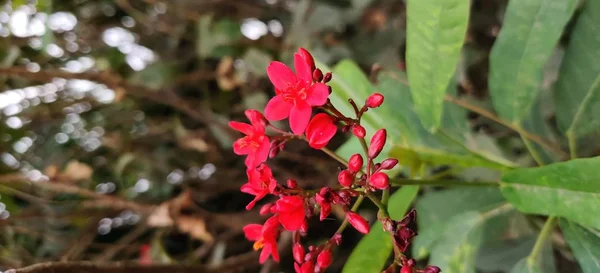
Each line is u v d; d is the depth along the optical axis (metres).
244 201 0.52
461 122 0.34
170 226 0.44
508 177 0.26
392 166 0.24
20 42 0.49
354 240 0.45
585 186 0.24
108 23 0.55
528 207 0.25
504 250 0.36
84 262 0.30
